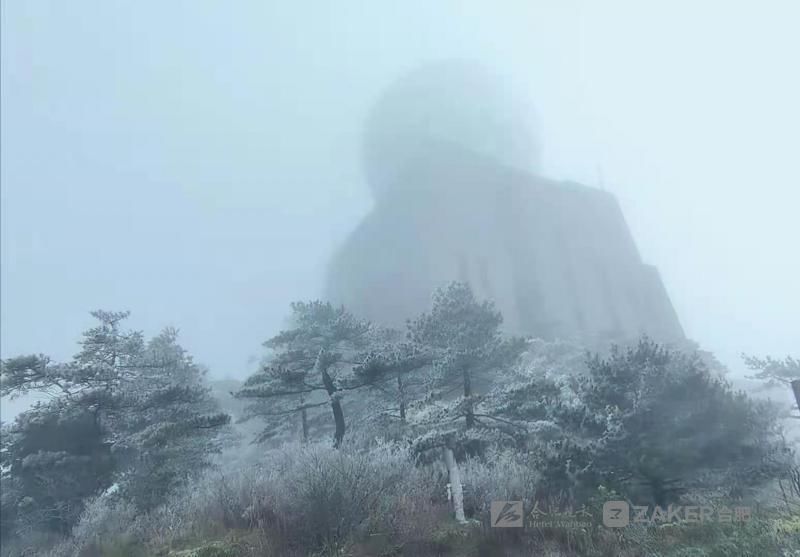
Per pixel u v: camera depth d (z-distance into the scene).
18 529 16.98
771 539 8.04
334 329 21.58
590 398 12.29
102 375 18.97
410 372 18.58
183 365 27.16
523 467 11.57
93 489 16.83
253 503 11.20
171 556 9.88
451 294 19.41
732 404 11.09
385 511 9.96
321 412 24.83
